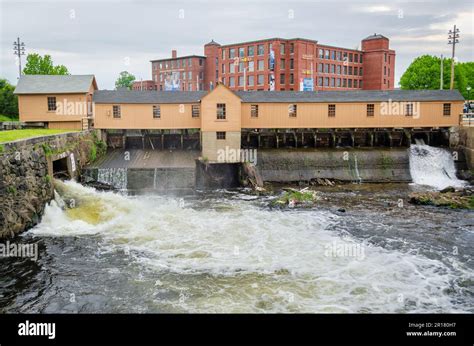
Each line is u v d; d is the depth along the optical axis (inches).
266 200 1228.5
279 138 1688.0
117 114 1584.6
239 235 886.4
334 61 3563.0
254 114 1624.0
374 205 1171.3
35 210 918.4
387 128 1720.0
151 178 1328.7
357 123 1665.8
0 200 800.9
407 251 808.3
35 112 1542.8
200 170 1462.8
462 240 874.1
